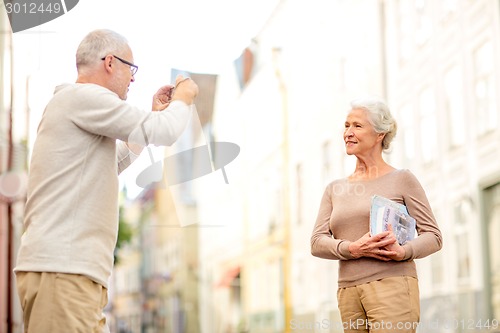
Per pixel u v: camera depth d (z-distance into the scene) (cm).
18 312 1897
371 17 2152
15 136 1457
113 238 502
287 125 2511
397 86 2091
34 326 479
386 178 585
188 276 4753
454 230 1870
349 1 2231
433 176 1958
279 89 2373
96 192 495
